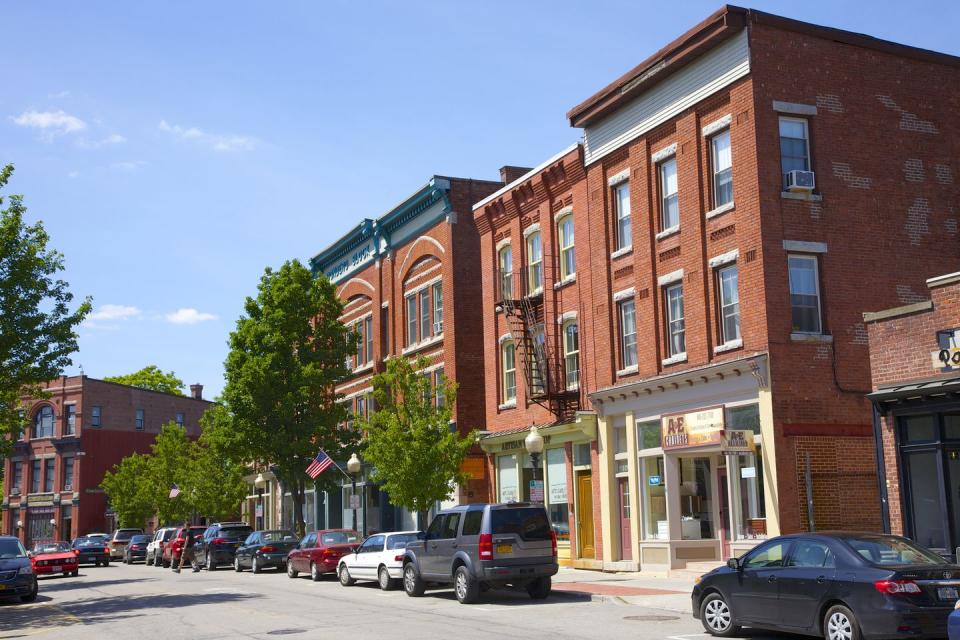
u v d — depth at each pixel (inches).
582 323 1154.0
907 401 729.6
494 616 695.7
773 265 882.1
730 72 930.1
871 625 468.4
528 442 1005.2
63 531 2945.4
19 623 779.4
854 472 870.4
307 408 1596.9
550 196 1228.5
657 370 1019.3
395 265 1635.1
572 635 576.7
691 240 976.9
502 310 1293.1
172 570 1643.7
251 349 1590.8
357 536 1184.8
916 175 964.6
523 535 796.0
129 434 3110.2
